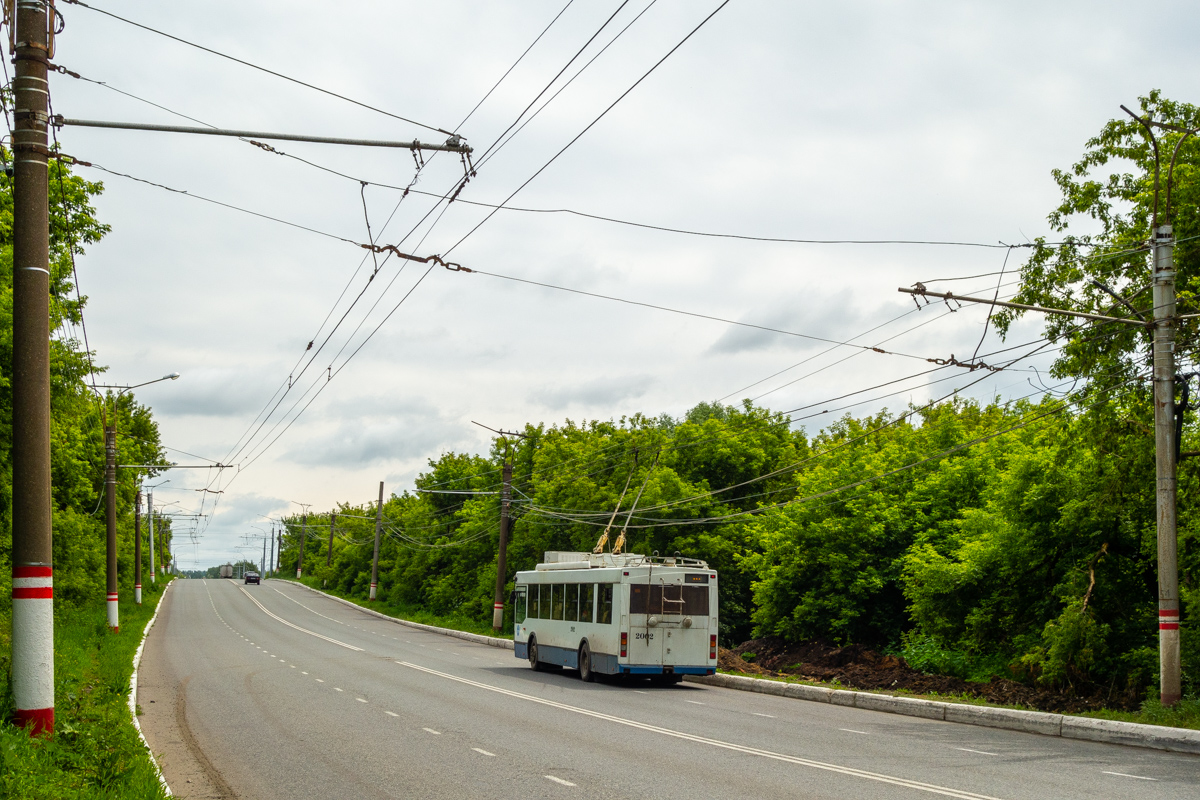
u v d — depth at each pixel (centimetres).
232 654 3078
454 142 1231
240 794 967
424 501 7712
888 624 2994
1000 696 1934
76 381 2052
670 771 1086
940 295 1639
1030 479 2283
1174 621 1560
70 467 2761
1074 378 1997
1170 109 2028
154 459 6253
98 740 1084
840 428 5175
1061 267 2047
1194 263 1891
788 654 3053
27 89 1080
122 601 6091
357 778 1048
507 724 1497
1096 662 1934
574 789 980
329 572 10444
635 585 2242
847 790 973
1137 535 2072
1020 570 2294
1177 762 1195
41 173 1079
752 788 984
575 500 4838
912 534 3092
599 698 1945
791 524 3180
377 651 3322
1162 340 1627
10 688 1081
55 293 2367
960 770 1107
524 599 2869
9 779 802
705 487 4425
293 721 1527
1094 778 1059
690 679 2552
